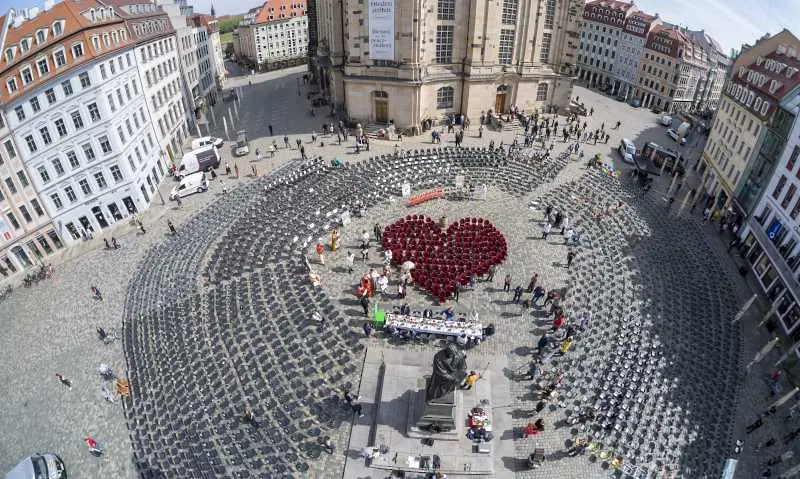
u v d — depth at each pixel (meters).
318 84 120.56
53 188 55.94
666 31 123.19
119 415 35.78
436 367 29.38
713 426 33.91
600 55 146.75
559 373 34.84
